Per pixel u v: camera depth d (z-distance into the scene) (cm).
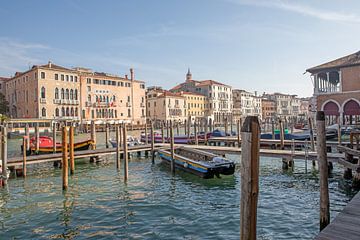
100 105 5650
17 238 726
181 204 976
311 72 3456
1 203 1027
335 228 504
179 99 7281
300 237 691
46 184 1320
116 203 1002
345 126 2862
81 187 1246
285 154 1527
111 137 4053
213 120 8069
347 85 3175
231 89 8938
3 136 1305
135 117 6391
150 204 981
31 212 924
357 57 3194
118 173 1555
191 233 727
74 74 5269
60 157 1702
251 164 361
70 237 722
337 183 1189
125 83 6209
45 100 4822
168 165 1677
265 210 892
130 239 699
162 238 700
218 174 1316
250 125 362
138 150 2092
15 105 5506
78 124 5122
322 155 661
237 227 760
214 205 960
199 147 1934
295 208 908
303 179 1322
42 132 4322
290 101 11569
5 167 1300
